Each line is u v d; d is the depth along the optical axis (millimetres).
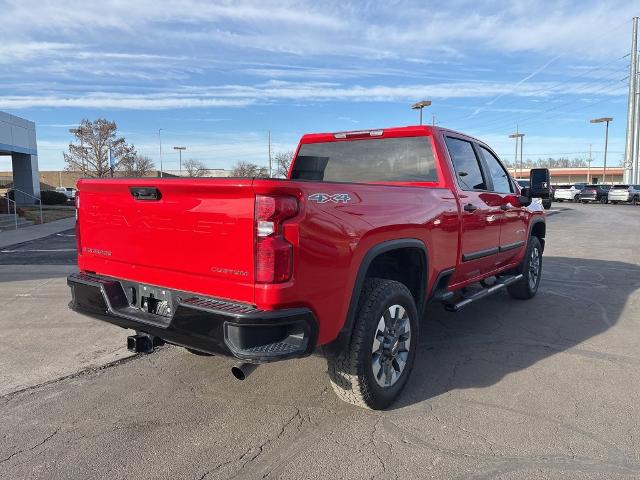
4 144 26281
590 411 3674
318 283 3037
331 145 5410
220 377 4285
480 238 5105
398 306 3732
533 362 4656
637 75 54125
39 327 5613
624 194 41656
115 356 4746
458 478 2875
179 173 64938
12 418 3572
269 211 2816
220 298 3072
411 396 3936
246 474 2920
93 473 2922
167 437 3320
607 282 8305
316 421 3533
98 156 40562
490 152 5875
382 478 2879
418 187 4105
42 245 13492
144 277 3508
